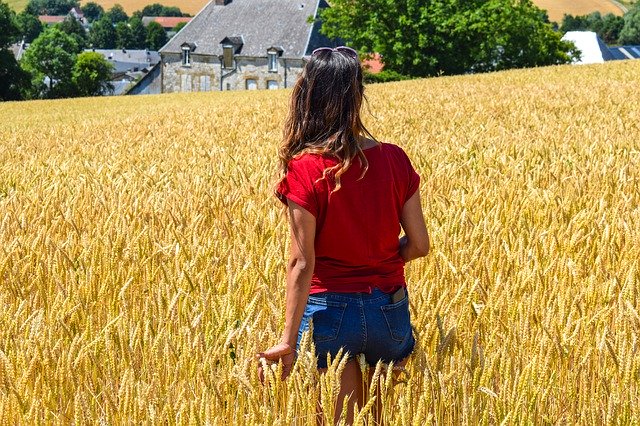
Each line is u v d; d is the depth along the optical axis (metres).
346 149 3.18
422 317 3.74
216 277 4.75
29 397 3.24
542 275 4.45
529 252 4.88
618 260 4.97
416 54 71.06
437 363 3.43
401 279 3.44
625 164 8.79
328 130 3.19
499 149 10.35
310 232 3.20
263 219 5.88
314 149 3.17
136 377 3.35
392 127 14.84
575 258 4.88
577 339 3.70
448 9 71.75
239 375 3.08
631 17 190.00
